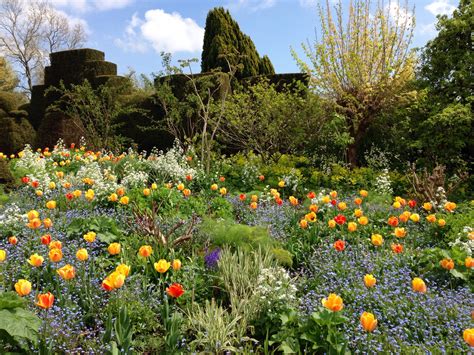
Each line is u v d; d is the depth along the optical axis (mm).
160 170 10688
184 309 4184
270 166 11961
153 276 4688
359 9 13539
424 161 11734
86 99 16844
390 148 13438
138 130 16422
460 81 11984
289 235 6441
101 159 11695
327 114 13430
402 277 4773
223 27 20031
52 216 6602
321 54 13445
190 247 5453
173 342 3430
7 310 3084
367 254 5578
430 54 12719
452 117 11117
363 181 10891
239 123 13469
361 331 3742
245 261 4594
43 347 3090
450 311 4039
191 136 14312
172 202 8047
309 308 4059
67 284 4199
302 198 10344
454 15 12555
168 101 14453
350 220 6941
